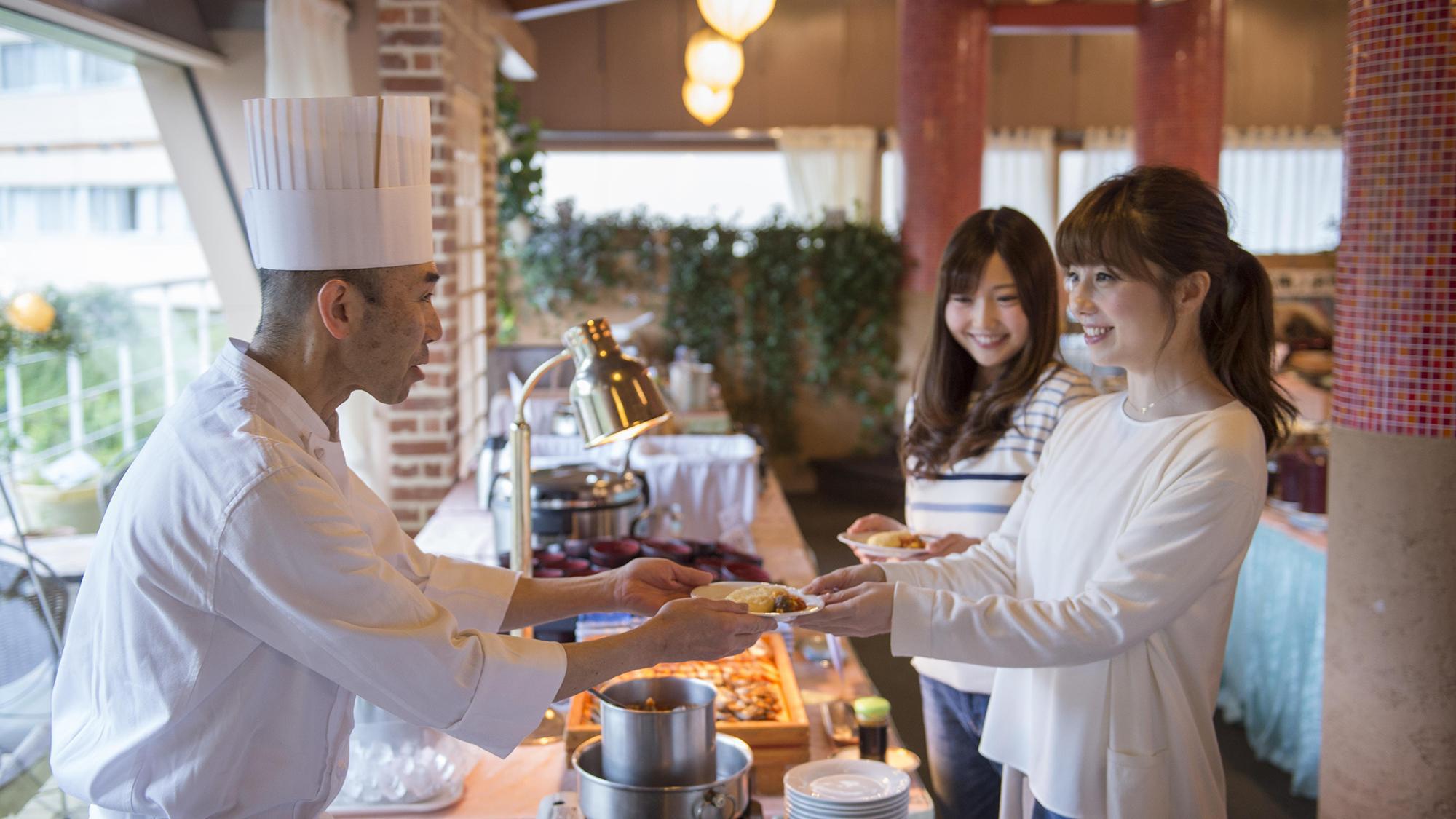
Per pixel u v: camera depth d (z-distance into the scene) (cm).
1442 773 220
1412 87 211
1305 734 351
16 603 264
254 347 128
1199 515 144
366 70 423
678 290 775
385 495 439
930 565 178
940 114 736
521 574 177
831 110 1002
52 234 933
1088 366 772
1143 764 151
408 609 120
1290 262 1006
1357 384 226
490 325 564
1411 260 214
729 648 139
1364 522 226
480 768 189
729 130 1001
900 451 228
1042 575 165
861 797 157
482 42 536
